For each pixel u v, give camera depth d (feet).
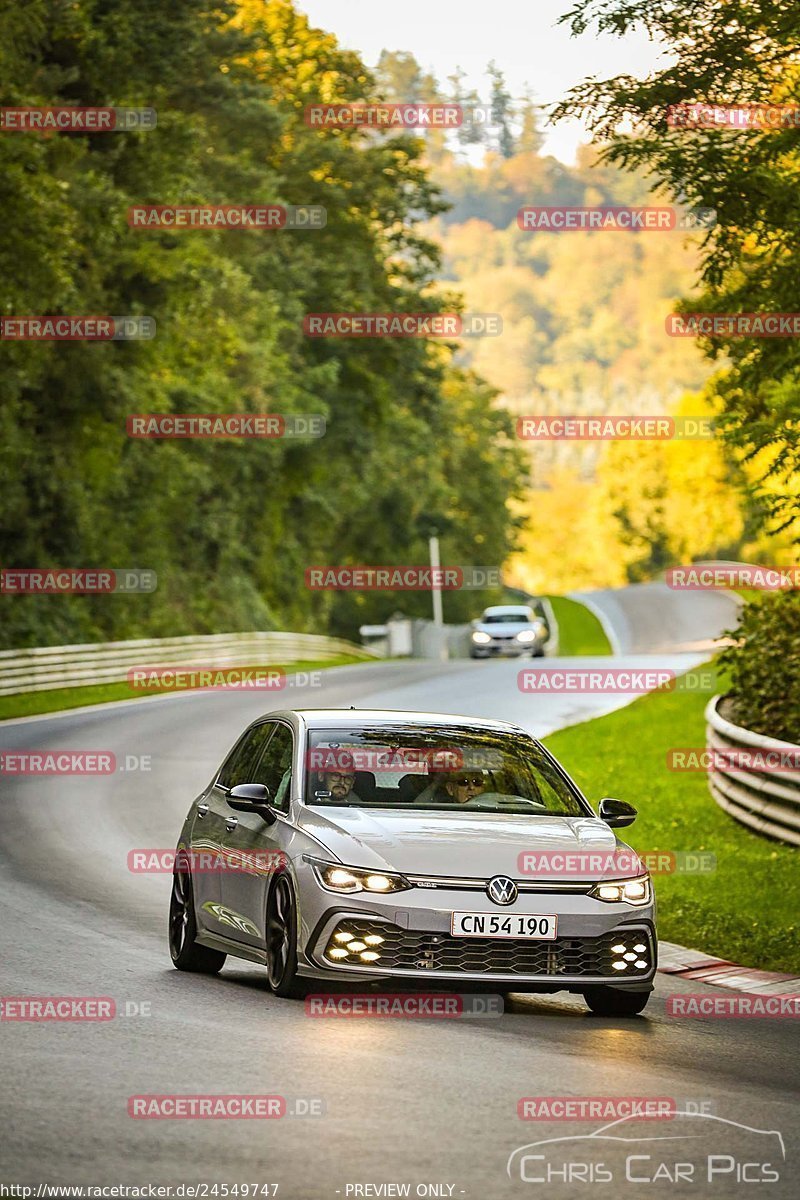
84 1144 60.75
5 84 321.73
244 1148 60.59
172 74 415.03
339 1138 62.23
